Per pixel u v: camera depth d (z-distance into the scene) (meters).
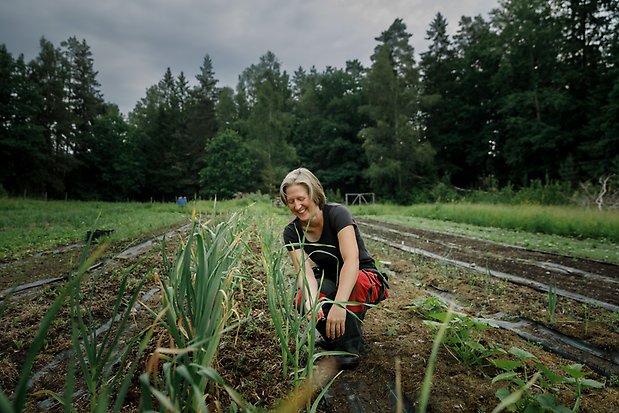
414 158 28.16
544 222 8.34
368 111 30.53
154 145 38.06
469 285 3.43
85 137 33.09
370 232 8.55
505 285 3.46
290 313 1.49
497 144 29.80
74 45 40.28
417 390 1.53
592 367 1.83
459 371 1.68
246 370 1.69
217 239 1.27
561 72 24.34
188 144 40.53
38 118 30.30
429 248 5.86
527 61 25.62
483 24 39.25
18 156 26.83
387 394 1.53
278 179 31.58
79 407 1.45
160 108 38.97
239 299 2.62
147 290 3.00
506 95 27.77
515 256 5.12
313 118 39.59
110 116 35.88
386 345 1.96
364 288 1.78
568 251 5.43
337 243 1.90
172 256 4.37
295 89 53.34
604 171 19.20
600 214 8.35
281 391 1.50
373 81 29.83
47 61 31.31
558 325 2.35
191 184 38.44
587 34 24.45
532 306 2.74
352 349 1.73
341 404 1.47
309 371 1.30
